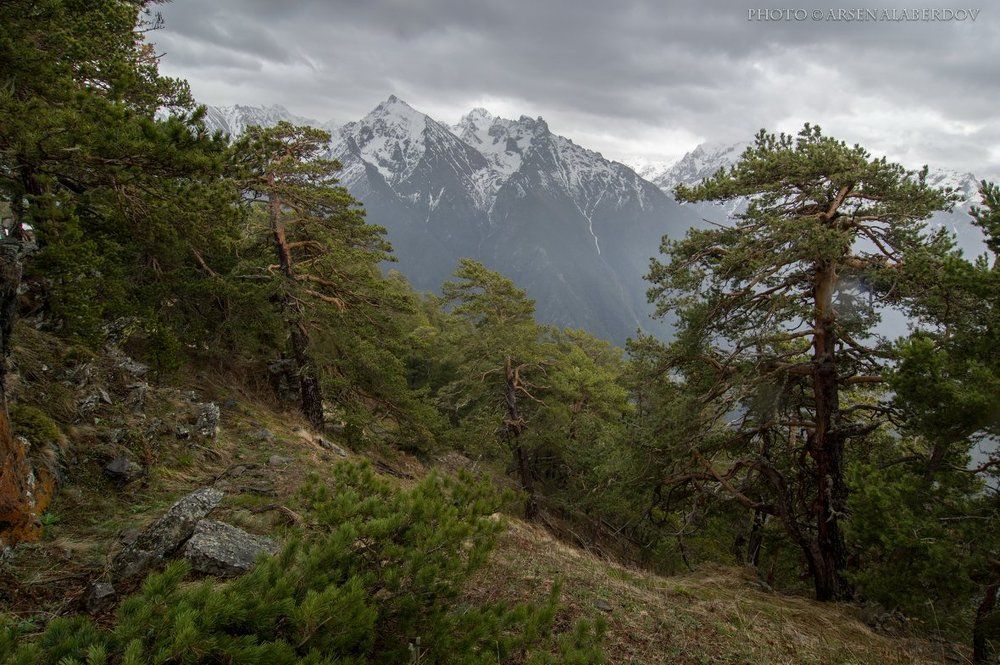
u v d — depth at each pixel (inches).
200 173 252.2
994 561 270.7
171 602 117.9
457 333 950.4
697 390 504.4
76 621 115.2
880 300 399.9
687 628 265.7
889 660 277.0
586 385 956.6
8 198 268.8
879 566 331.6
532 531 486.3
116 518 246.1
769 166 407.2
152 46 487.2
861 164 394.6
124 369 397.7
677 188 468.4
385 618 162.2
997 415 261.9
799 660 253.6
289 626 135.3
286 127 592.4
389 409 787.4
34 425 254.2
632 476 530.9
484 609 195.6
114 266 367.2
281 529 251.1
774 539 566.9
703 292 462.0
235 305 609.6
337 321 668.1
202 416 417.7
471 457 1091.3
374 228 660.1
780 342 461.7
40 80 239.8
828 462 429.7
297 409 716.7
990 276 294.2
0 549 188.2
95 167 238.1
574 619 252.2
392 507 185.5
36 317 351.6
